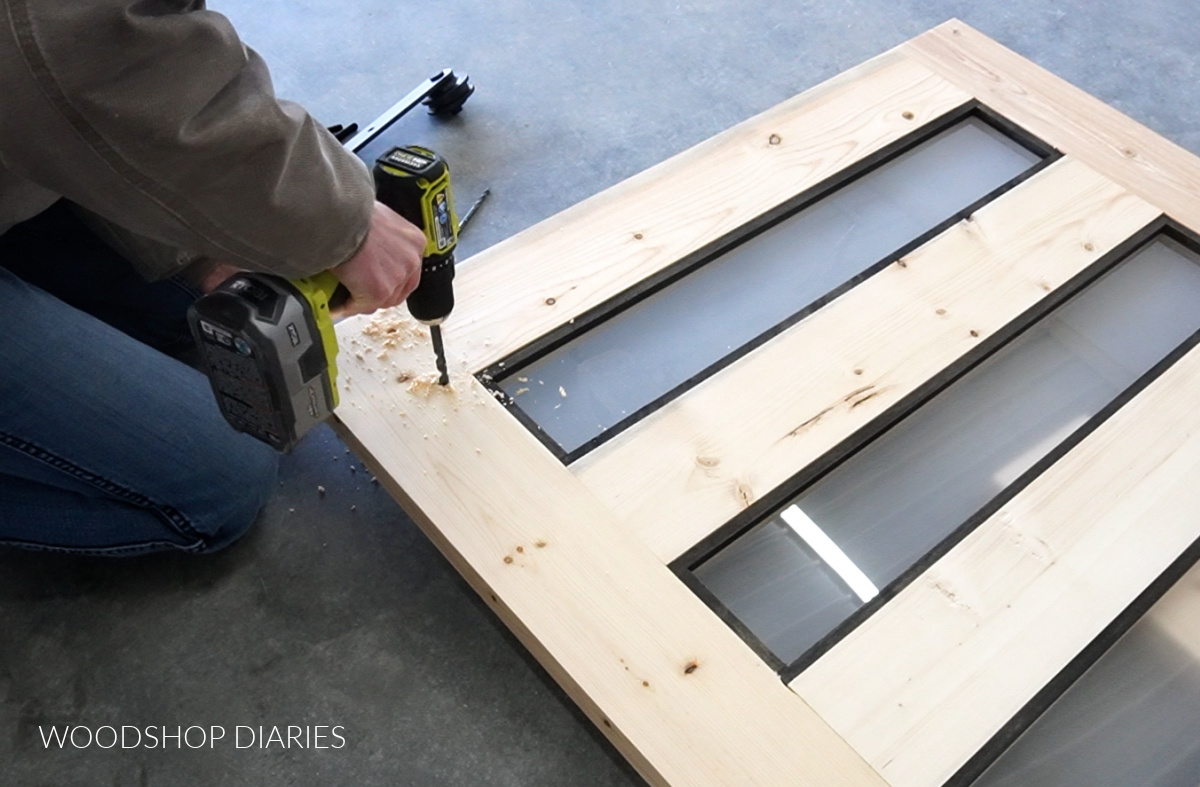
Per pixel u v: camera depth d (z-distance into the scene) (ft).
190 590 4.69
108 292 5.04
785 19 7.57
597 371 4.90
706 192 5.35
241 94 2.93
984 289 4.99
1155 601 4.02
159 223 3.09
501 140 6.68
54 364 3.88
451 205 3.86
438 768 4.20
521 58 7.21
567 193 6.39
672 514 4.15
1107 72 7.24
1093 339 5.11
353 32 7.32
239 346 3.37
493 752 4.25
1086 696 4.04
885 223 5.57
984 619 3.92
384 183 3.67
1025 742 3.94
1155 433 4.50
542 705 4.37
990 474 4.65
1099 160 5.64
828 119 5.76
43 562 4.77
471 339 4.68
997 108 5.90
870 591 4.28
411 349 4.63
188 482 4.26
